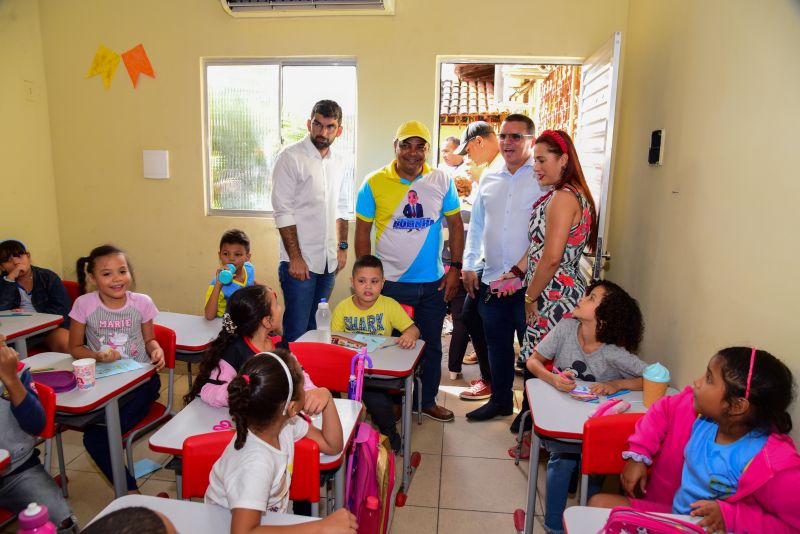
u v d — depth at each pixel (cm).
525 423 296
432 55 348
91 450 214
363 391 260
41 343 329
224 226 385
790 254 155
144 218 394
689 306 225
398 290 295
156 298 403
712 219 206
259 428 130
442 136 618
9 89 360
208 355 192
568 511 133
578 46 337
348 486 188
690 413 156
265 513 126
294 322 317
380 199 290
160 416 235
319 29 354
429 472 262
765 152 171
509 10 338
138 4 366
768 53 171
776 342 161
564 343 222
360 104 359
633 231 302
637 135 303
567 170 234
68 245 405
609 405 185
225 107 378
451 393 352
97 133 387
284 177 302
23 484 172
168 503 130
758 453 134
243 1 342
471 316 324
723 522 128
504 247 281
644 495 174
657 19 277
